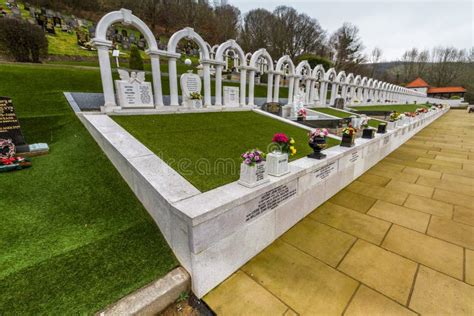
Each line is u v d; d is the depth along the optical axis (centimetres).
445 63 6512
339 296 233
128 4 3822
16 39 1202
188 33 773
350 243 321
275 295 236
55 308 192
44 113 654
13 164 409
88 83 1034
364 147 585
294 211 362
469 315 211
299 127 749
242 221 266
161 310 217
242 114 826
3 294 192
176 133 510
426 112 1709
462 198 462
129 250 254
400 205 435
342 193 491
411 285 246
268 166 334
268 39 4578
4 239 252
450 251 302
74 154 457
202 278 231
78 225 283
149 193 294
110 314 191
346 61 5038
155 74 714
